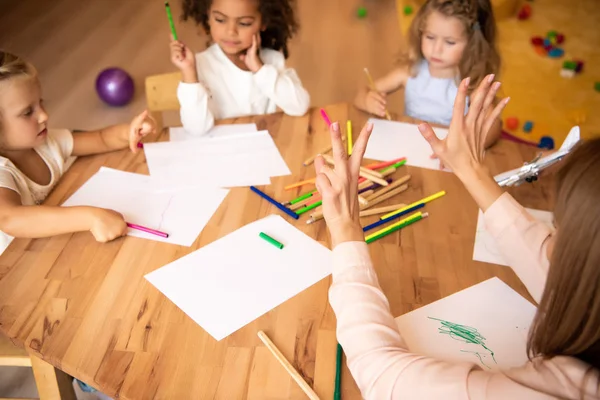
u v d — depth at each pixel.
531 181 1.32
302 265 1.10
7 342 1.20
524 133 2.82
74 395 1.21
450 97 1.88
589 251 0.64
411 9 3.28
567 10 4.12
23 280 1.05
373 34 3.78
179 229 1.19
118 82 2.94
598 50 3.63
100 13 3.90
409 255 1.14
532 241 1.02
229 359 0.92
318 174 0.94
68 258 1.11
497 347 0.95
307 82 3.25
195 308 1.00
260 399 0.86
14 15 3.80
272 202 1.27
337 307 0.87
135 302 1.01
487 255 1.15
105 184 1.33
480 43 1.79
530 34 3.79
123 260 1.11
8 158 1.30
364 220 1.24
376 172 1.35
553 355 0.72
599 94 3.18
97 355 0.92
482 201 1.05
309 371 0.90
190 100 1.52
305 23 3.88
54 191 1.31
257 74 1.70
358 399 0.86
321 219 1.22
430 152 1.48
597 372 0.69
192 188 1.31
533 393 0.70
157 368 0.90
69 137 1.42
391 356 0.79
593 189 0.63
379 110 1.61
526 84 3.24
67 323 0.97
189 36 3.67
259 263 1.10
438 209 1.28
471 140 1.04
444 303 1.03
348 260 0.89
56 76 3.22
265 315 0.99
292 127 1.57
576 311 0.67
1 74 1.20
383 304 0.86
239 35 1.75
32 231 1.15
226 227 1.20
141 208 1.25
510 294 1.06
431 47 1.81
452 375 0.74
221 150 1.46
